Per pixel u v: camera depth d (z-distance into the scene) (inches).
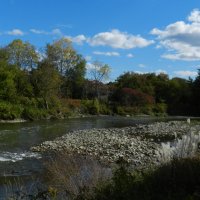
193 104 3848.4
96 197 315.3
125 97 3814.0
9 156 906.7
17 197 364.5
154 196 294.8
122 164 388.8
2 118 2149.4
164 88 4264.3
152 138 1234.0
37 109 2492.6
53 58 3432.6
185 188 305.7
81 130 1571.1
